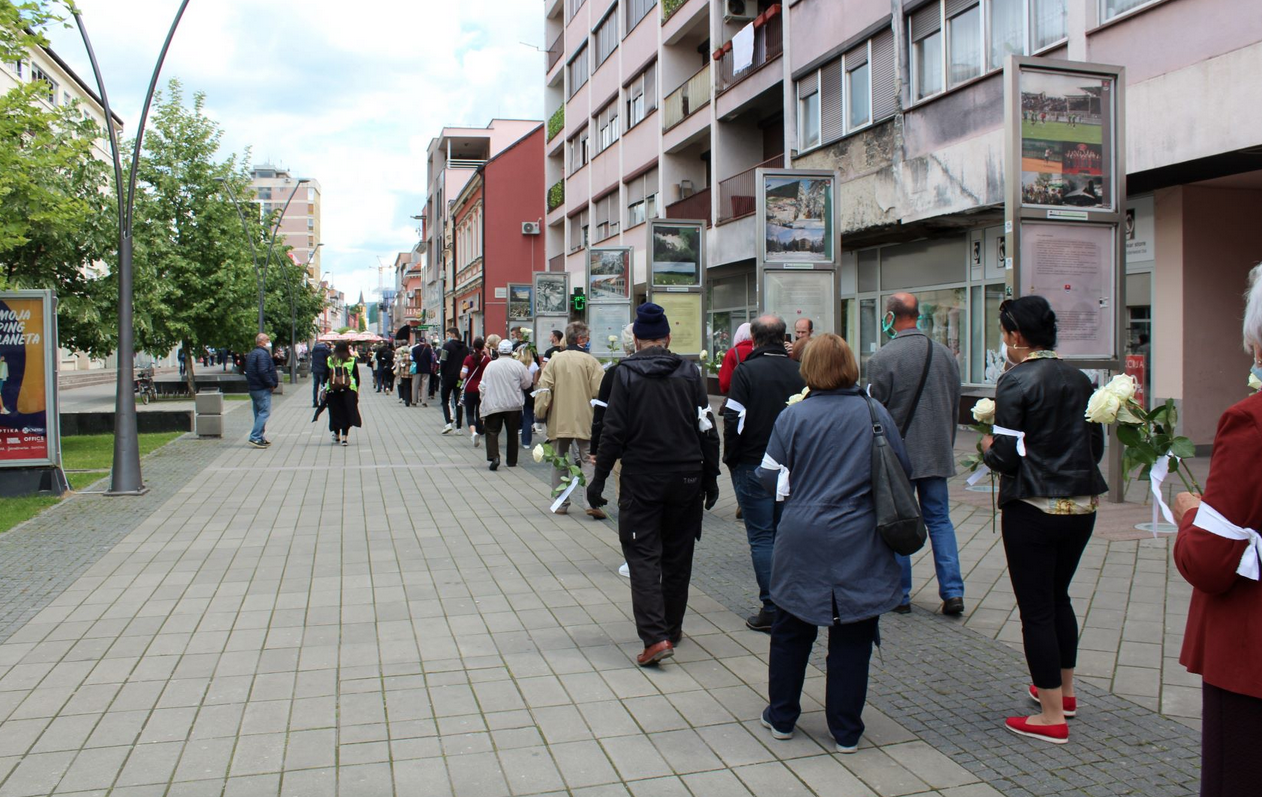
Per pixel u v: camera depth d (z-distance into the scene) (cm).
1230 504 229
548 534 907
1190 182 1242
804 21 1969
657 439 527
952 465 611
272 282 4472
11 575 733
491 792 371
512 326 3306
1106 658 509
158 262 3142
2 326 1130
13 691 482
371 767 393
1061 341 935
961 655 528
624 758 401
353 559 795
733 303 2795
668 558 557
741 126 2539
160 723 440
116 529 927
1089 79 930
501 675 506
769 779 380
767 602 582
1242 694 232
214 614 625
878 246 1983
